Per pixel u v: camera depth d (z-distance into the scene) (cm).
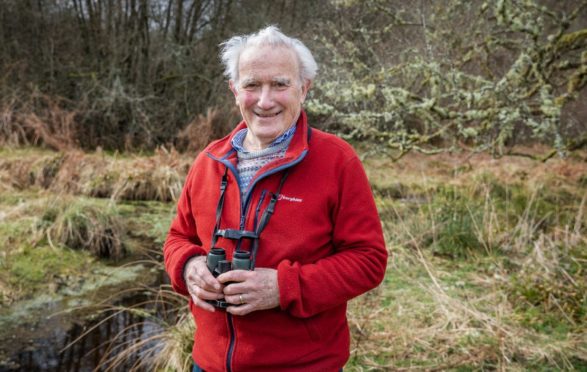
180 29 1151
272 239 163
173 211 675
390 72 527
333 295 157
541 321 351
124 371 326
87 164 752
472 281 427
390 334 333
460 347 318
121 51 1061
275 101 167
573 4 633
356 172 168
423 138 521
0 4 999
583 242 475
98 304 421
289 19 1102
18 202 601
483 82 449
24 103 930
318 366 166
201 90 1097
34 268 466
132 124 1007
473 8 589
